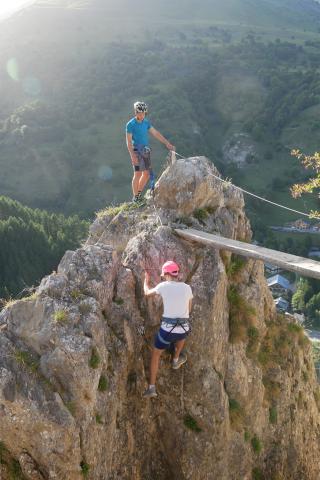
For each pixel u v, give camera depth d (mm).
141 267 12008
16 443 9484
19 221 88562
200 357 11688
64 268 11508
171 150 14102
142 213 13773
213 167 14289
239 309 13500
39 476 9492
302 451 15266
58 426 9156
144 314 11727
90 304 10430
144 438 11578
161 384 11711
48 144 181250
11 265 79812
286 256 11148
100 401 10188
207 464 11664
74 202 156875
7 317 10086
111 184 162250
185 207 13406
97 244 11812
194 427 11648
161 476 11914
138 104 13648
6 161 172250
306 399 15805
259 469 13430
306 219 148500
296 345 15555
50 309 10062
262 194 166625
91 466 9734
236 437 12352
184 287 10594
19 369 9500
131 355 11367
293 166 182625
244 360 13164
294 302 101062
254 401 13242
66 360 9516
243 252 11367
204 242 12109
